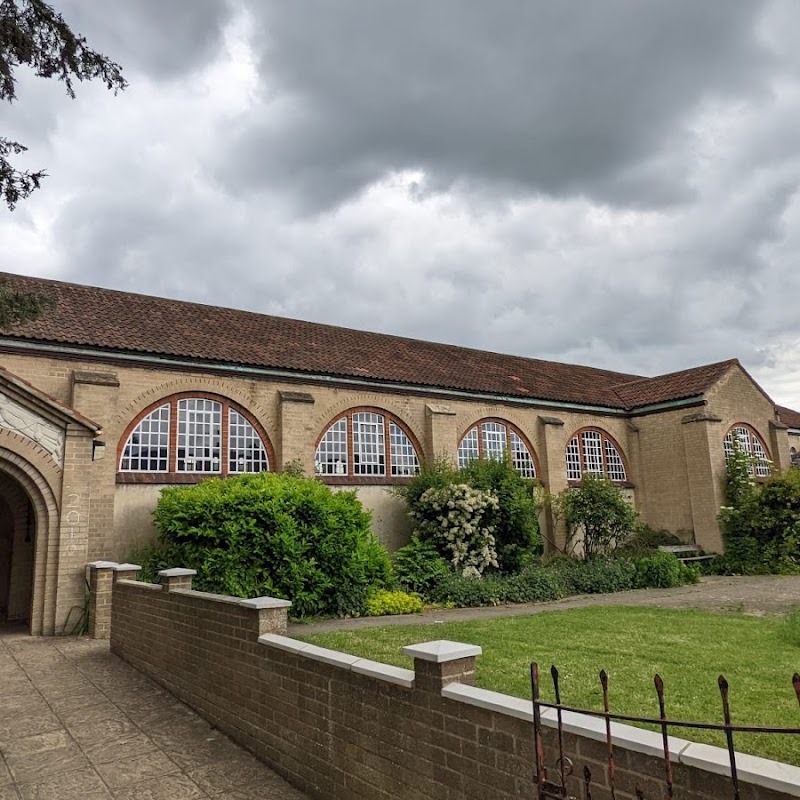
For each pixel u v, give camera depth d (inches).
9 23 290.8
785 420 1309.1
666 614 512.1
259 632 256.8
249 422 718.5
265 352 759.7
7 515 627.5
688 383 1080.2
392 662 356.8
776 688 285.3
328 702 211.9
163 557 575.8
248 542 533.6
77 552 506.0
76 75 321.1
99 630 476.1
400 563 681.0
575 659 348.2
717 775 113.3
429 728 171.5
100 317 688.4
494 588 645.9
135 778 231.5
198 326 766.5
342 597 557.6
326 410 773.3
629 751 127.0
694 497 997.2
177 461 663.8
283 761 232.2
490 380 971.9
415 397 854.5
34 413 503.2
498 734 152.6
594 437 1058.7
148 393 651.5
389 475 818.2
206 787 223.9
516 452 957.8
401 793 178.5
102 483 600.4
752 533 927.0
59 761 246.8
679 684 294.5
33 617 491.5
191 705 309.0
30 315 354.0
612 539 912.9
